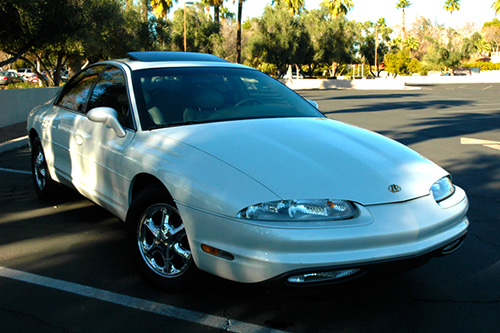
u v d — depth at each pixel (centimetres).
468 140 984
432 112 1680
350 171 262
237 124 317
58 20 1337
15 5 1206
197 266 259
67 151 409
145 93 342
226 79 380
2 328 253
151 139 306
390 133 1102
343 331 254
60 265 338
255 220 233
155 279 292
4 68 5412
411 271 335
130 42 2508
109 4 1923
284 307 278
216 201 245
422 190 266
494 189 580
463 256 365
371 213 243
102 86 392
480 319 269
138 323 259
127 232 305
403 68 5975
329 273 232
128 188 312
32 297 289
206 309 275
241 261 236
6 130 1140
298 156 270
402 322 265
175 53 412
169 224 284
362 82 4347
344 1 4859
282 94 393
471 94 2988
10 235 400
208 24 4334
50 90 1709
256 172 252
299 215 234
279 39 4459
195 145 282
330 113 1686
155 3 3962
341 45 4794
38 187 499
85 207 481
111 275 322
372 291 302
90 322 260
